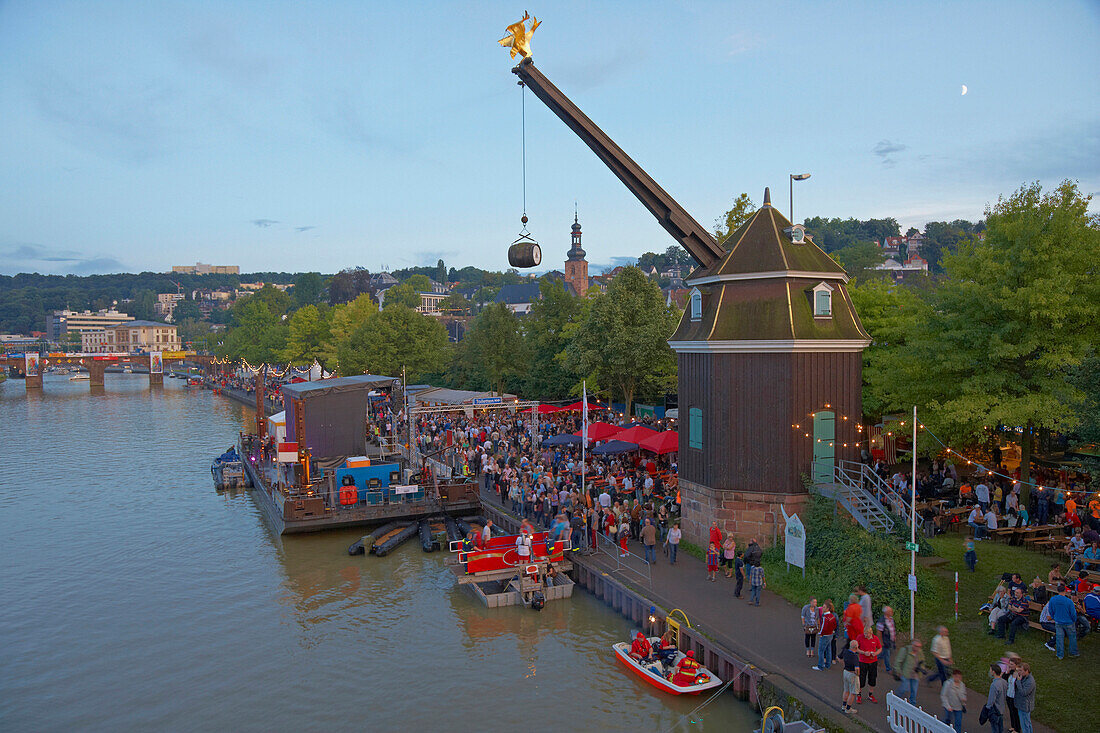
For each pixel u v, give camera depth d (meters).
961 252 29.91
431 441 51.31
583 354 53.31
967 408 26.00
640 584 24.75
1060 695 15.58
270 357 134.75
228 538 37.62
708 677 19.33
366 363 84.25
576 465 35.75
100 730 19.11
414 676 21.58
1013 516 25.83
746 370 26.58
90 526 40.38
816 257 27.92
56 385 175.50
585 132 29.95
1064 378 26.86
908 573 20.69
